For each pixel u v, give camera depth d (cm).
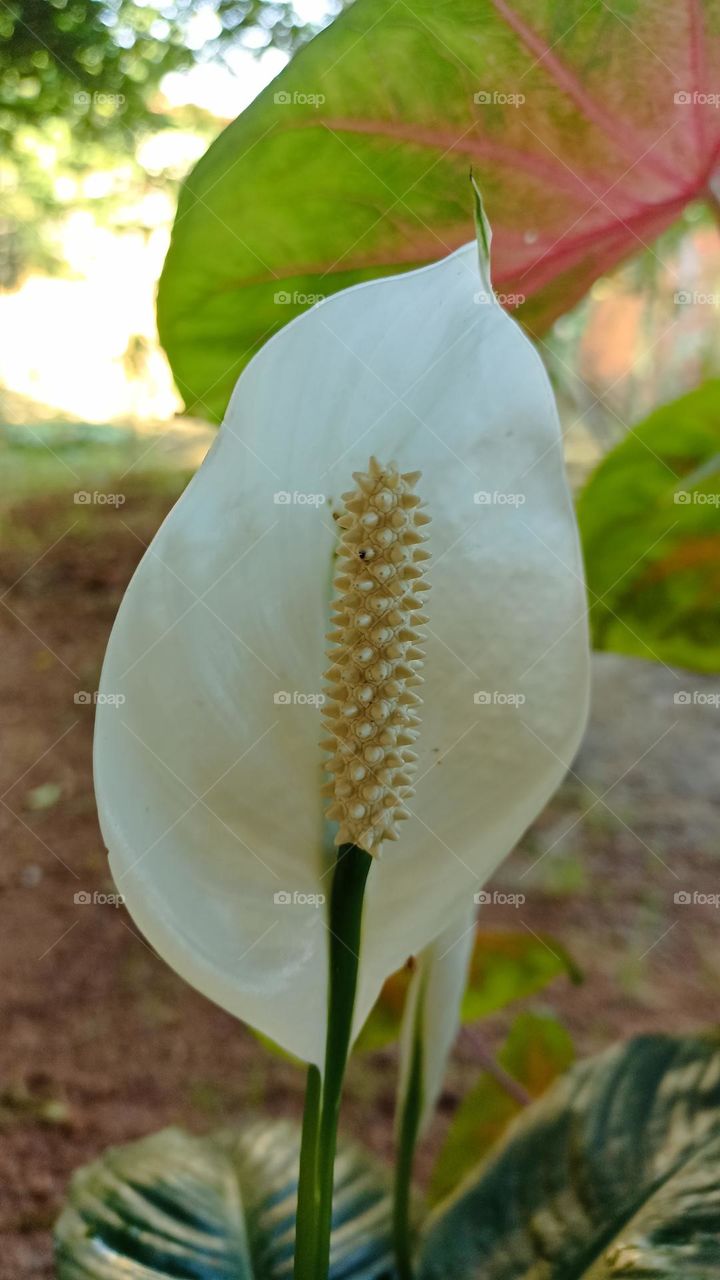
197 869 13
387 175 22
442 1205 21
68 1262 20
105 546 93
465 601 14
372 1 19
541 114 21
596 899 55
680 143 22
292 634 14
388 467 13
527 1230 20
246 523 13
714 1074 22
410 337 14
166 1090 40
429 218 23
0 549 92
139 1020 44
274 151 21
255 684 13
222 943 13
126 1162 24
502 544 14
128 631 13
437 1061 20
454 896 15
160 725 13
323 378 14
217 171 21
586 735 74
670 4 19
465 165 22
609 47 20
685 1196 19
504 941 29
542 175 22
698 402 24
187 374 26
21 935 50
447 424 14
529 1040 31
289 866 14
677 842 60
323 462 14
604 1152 21
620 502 26
